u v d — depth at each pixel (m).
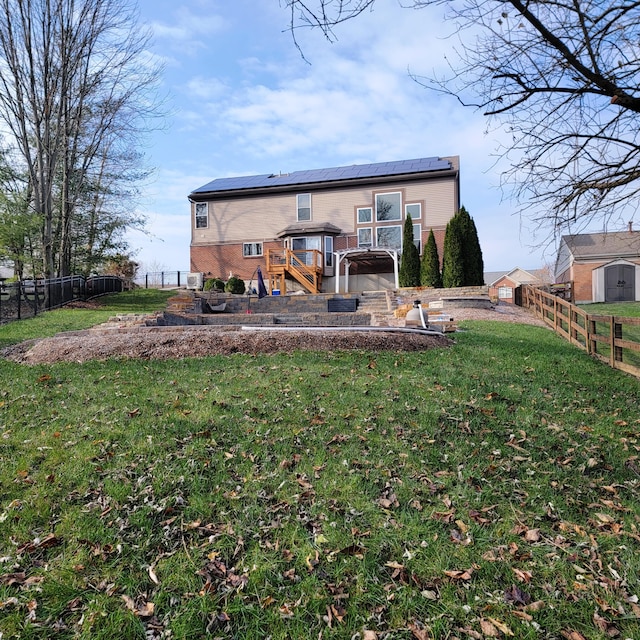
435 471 3.85
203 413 5.00
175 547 2.94
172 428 4.61
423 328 10.45
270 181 26.47
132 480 3.67
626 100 3.81
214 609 2.47
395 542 2.97
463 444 4.31
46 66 17.00
